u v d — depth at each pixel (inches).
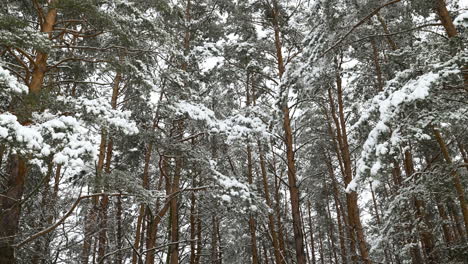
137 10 322.0
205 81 493.7
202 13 540.4
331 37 317.7
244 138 361.1
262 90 498.3
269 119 438.6
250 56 455.5
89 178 263.1
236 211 353.1
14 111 217.8
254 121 374.0
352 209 455.2
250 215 378.0
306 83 367.6
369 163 226.8
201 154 377.4
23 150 173.8
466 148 489.4
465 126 294.8
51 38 291.3
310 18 345.7
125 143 452.8
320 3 311.1
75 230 400.2
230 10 494.6
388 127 217.8
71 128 201.2
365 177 230.8
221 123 358.9
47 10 305.4
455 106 271.9
